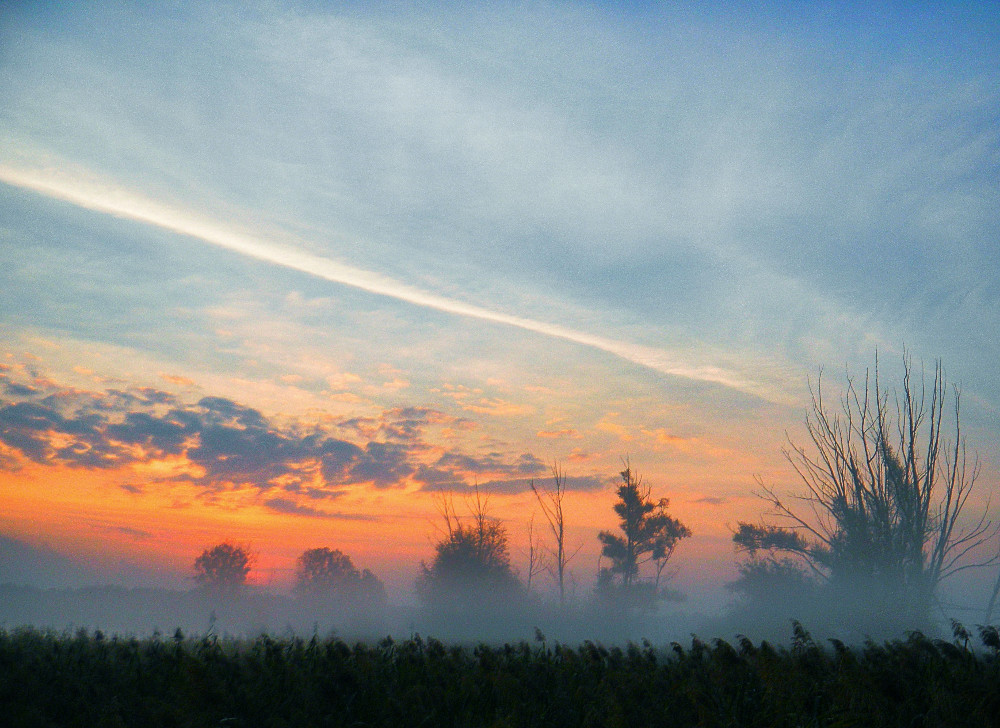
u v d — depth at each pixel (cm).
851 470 3195
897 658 1165
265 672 1116
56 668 1161
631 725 968
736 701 978
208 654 1214
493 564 5506
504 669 1218
